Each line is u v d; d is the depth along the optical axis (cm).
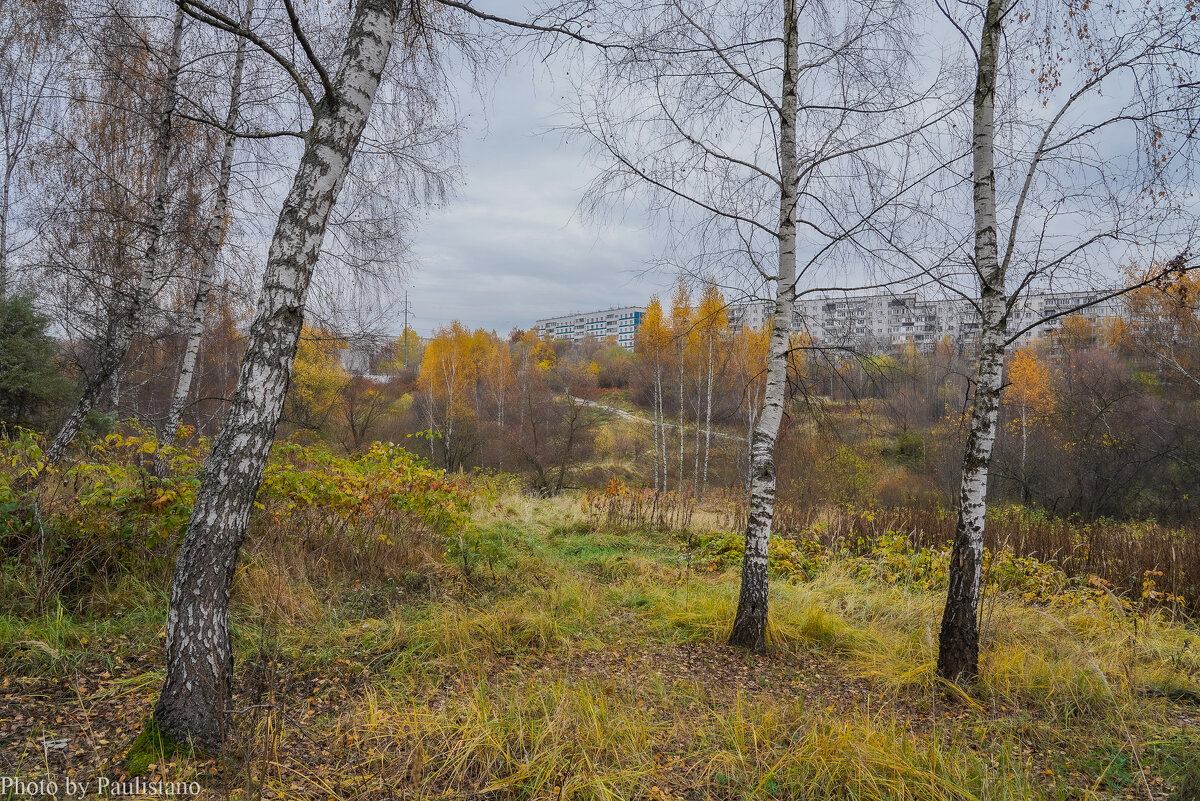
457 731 305
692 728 336
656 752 308
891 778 284
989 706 391
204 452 561
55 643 352
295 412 1450
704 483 2027
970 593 422
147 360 883
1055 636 520
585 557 757
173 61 605
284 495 541
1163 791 292
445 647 414
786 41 467
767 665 449
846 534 939
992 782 284
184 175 652
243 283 726
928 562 741
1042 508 1695
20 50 609
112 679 331
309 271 289
